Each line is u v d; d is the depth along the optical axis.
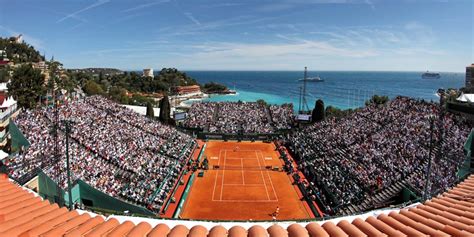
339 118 77.94
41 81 77.31
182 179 52.41
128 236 13.31
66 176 37.03
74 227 14.18
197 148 73.38
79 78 186.75
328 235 13.90
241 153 70.38
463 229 13.41
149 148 58.88
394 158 45.94
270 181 53.34
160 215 39.19
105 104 75.44
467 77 153.12
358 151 53.69
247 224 17.77
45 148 42.25
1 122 54.25
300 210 42.34
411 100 69.38
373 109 73.56
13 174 33.91
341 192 42.62
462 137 44.69
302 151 65.50
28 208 16.14
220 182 52.59
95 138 52.47
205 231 14.35
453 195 20.16
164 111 85.50
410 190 36.56
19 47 191.88
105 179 41.31
